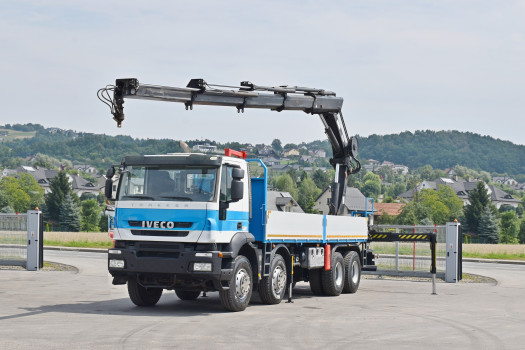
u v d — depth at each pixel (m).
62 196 130.12
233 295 13.98
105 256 36.78
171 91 14.87
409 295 19.23
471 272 30.14
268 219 14.95
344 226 19.34
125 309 14.40
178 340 10.51
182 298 16.70
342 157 21.27
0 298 16.08
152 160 13.91
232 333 11.31
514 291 21.02
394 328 12.38
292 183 168.38
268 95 17.78
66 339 10.32
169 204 13.59
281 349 9.98
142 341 10.33
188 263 13.38
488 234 114.31
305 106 19.02
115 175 14.23
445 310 15.52
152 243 13.67
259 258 14.85
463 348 10.45
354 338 11.13
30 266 25.80
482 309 15.87
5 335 10.57
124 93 13.81
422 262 25.66
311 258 17.19
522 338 11.51
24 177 181.12
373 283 23.56
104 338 10.49
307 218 16.94
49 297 16.48
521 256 48.25
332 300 17.31
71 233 64.75
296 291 19.66
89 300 16.02
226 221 13.81
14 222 26.42
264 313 14.07
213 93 15.87
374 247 26.61
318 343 10.57
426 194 149.25
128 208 13.87
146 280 13.92
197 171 13.70
